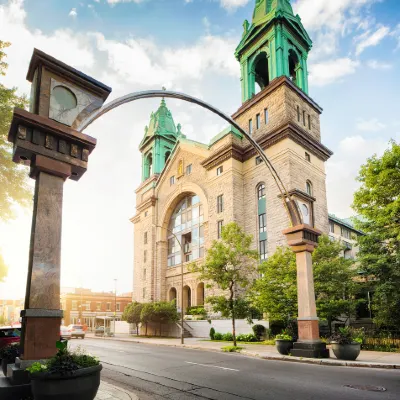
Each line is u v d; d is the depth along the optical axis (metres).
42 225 7.68
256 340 28.08
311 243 16.75
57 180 8.09
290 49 41.28
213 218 39.16
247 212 37.16
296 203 16.77
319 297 25.94
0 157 18.69
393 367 12.80
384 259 22.88
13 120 7.60
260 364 14.13
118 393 8.53
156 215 50.62
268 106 38.16
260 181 36.44
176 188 47.16
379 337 21.66
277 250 29.88
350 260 26.66
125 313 44.69
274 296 24.89
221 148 39.16
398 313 22.58
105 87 8.97
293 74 45.25
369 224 24.47
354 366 13.41
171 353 19.30
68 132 8.14
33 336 7.09
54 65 8.31
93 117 8.69
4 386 6.69
